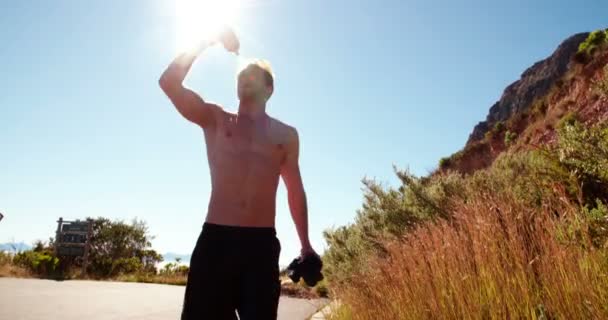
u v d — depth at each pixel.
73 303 7.73
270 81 2.50
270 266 2.20
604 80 4.12
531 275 2.77
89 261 19.94
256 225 2.24
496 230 3.18
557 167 3.77
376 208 6.83
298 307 8.94
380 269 4.48
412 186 6.23
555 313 2.49
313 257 2.37
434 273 3.37
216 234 2.19
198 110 2.37
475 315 2.81
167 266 20.78
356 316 4.61
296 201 2.49
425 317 3.28
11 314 5.96
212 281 2.12
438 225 4.66
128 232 22.61
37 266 16.53
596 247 2.65
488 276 2.90
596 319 2.21
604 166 3.43
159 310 7.51
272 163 2.38
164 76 2.25
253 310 2.05
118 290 11.49
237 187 2.26
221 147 2.35
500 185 5.16
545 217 3.27
